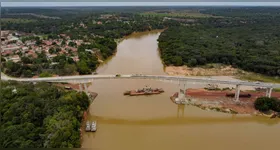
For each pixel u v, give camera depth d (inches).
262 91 5007.4
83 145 3260.3
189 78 4579.2
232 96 4783.5
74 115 3494.1
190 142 3361.2
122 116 4067.4
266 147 3267.7
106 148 3203.7
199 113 4232.3
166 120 3986.2
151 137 3491.6
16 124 3080.7
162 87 5226.4
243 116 4160.9
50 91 3971.5
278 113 4200.3
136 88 5137.8
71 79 4571.9
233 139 3457.2
